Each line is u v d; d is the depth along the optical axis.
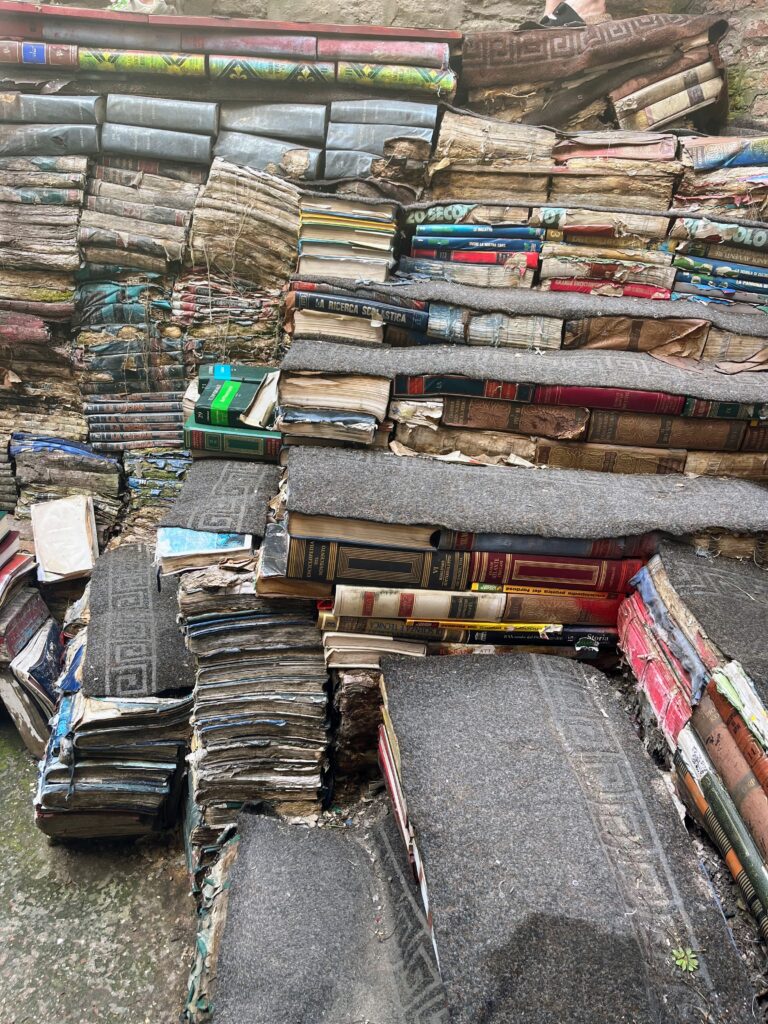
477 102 2.19
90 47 2.01
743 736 1.00
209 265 2.13
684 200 2.00
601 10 2.32
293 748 1.48
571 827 1.03
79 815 1.68
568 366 1.64
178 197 2.08
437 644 1.43
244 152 2.06
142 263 2.12
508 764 1.12
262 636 1.47
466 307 1.76
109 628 1.77
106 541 2.42
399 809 1.21
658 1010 0.85
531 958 0.88
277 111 2.06
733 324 1.77
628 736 1.20
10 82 2.01
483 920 0.91
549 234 1.97
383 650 1.42
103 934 1.61
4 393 2.35
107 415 2.32
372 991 1.10
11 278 2.13
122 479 2.42
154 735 1.64
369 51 2.01
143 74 2.04
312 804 1.51
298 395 1.56
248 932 1.17
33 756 2.09
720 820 1.03
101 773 1.64
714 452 1.61
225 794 1.49
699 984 0.88
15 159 2.05
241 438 1.82
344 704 1.45
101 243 2.08
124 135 2.04
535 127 2.01
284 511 1.53
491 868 0.96
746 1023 0.85
